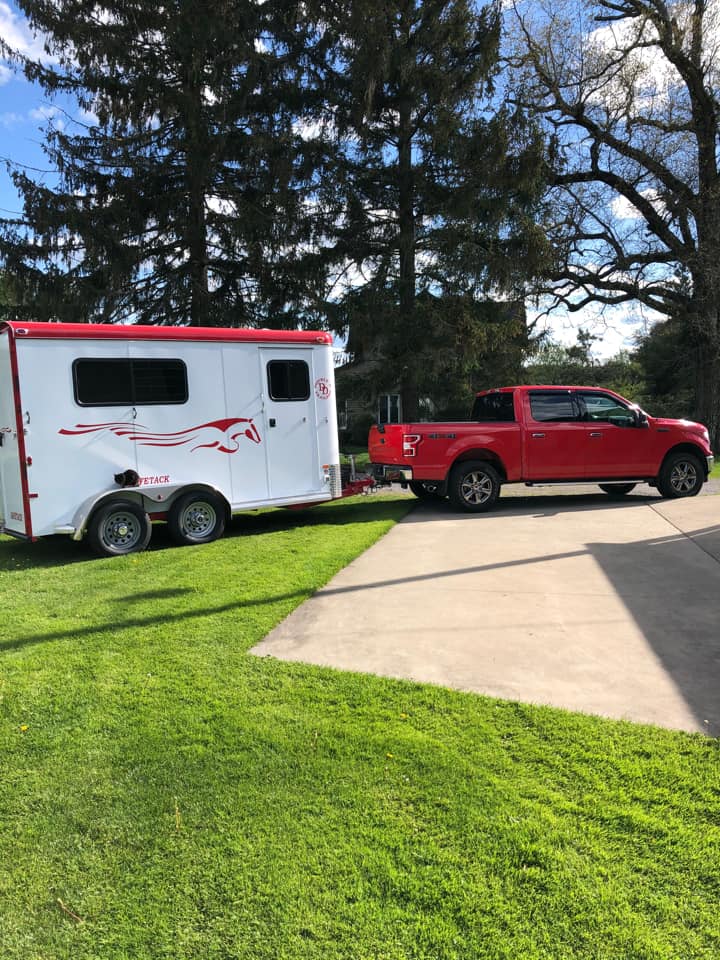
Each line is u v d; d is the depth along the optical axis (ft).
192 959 6.81
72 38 53.57
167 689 13.05
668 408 109.29
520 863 8.01
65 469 25.29
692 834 8.46
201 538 28.02
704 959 6.61
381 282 56.85
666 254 71.10
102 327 25.80
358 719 11.68
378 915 7.30
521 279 56.13
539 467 34.91
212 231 60.29
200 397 27.99
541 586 20.01
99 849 8.48
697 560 22.61
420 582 20.74
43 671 14.03
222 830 8.77
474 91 55.06
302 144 55.83
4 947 7.03
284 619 17.29
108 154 56.85
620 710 11.92
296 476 30.58
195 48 52.65
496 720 11.57
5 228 53.31
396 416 85.20
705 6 65.62
